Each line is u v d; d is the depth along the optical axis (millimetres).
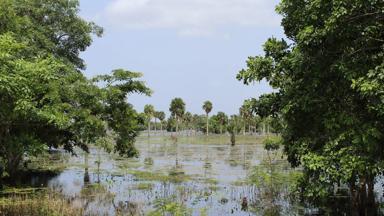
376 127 12336
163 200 20312
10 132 22547
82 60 35594
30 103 18531
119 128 25625
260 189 23219
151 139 106562
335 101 13367
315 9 12633
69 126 23172
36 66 18938
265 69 15539
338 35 12578
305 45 13133
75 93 23281
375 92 11195
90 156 50375
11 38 18500
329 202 17938
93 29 35219
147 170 34469
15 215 16094
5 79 16078
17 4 30594
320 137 13578
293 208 18375
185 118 125625
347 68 12156
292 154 15766
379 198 19312
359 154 12297
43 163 39281
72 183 26609
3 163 24688
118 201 20359
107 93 24391
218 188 24344
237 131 114438
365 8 12016
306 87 13609
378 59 12219
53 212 16656
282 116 16547
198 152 57844
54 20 33188
